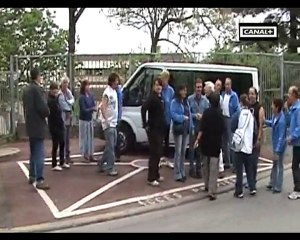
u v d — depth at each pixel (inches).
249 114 378.6
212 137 372.2
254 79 532.1
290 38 1121.4
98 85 679.7
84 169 466.0
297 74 731.4
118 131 528.1
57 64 707.4
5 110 674.2
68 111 474.9
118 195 376.2
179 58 702.5
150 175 405.4
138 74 536.7
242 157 378.9
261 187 416.5
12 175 447.5
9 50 1059.9
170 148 494.6
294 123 377.4
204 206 355.9
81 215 327.3
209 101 393.4
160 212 340.2
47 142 630.5
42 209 340.2
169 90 452.4
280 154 394.6
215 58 713.6
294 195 376.8
